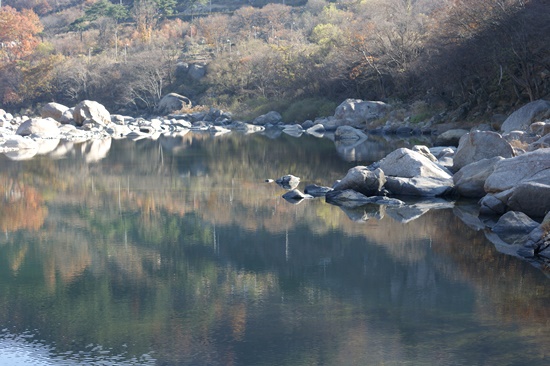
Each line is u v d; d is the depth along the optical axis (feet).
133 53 374.22
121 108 333.62
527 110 115.75
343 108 192.03
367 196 71.97
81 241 53.98
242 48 326.03
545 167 59.98
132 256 49.11
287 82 263.08
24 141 137.59
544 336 32.60
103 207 68.44
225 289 40.93
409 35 202.18
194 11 482.69
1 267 46.29
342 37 252.21
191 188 80.28
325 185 80.79
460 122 151.43
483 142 74.90
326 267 45.34
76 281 42.75
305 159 110.11
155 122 223.30
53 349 31.68
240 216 62.85
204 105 299.17
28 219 62.85
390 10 228.63
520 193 57.21
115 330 34.09
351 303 37.96
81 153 125.29
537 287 40.11
